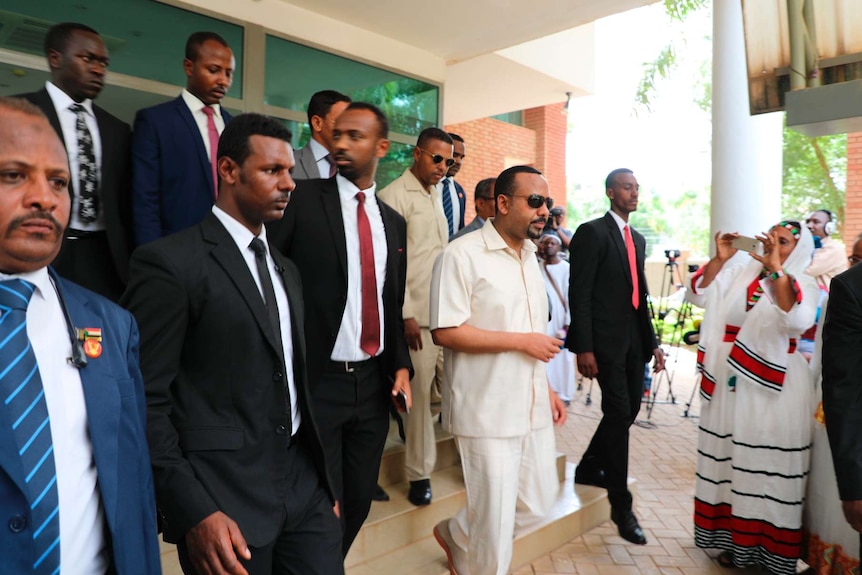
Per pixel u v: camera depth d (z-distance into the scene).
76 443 1.08
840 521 2.86
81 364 1.10
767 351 3.05
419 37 5.70
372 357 2.44
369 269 2.40
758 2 2.67
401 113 5.89
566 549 3.52
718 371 3.32
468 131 11.54
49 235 1.04
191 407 1.59
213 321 1.59
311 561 1.79
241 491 1.59
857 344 2.17
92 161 2.63
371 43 5.55
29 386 1.01
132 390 1.20
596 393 8.21
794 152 13.58
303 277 2.35
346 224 2.42
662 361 3.78
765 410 3.07
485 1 4.94
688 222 30.69
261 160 1.64
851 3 2.43
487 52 6.09
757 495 3.10
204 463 1.57
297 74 5.05
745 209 4.91
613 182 3.64
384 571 2.94
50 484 1.01
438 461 3.93
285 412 1.70
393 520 3.16
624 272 3.55
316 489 1.86
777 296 2.96
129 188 2.80
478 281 2.62
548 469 2.84
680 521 3.97
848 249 11.70
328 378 2.33
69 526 1.05
